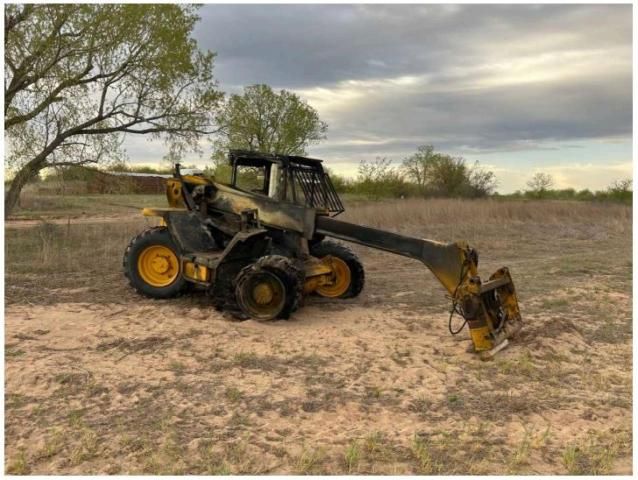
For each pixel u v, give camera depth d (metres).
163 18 18.36
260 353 6.79
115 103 18.66
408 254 7.95
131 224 19.64
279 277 8.12
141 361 6.39
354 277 9.98
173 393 5.51
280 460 4.34
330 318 8.55
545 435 4.79
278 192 9.05
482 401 5.56
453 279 7.50
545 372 6.38
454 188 41.78
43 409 5.12
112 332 7.39
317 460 4.34
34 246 14.85
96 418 4.96
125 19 17.48
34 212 28.44
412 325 8.15
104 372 6.00
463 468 4.27
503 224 22.52
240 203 9.20
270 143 25.45
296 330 7.80
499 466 4.32
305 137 26.38
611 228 23.20
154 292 9.34
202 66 19.50
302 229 8.84
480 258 15.60
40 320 7.95
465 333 7.83
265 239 8.92
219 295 8.65
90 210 30.00
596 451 4.59
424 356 6.82
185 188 9.57
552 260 14.98
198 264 8.92
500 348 6.93
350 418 5.13
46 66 16.83
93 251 14.02
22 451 4.39
